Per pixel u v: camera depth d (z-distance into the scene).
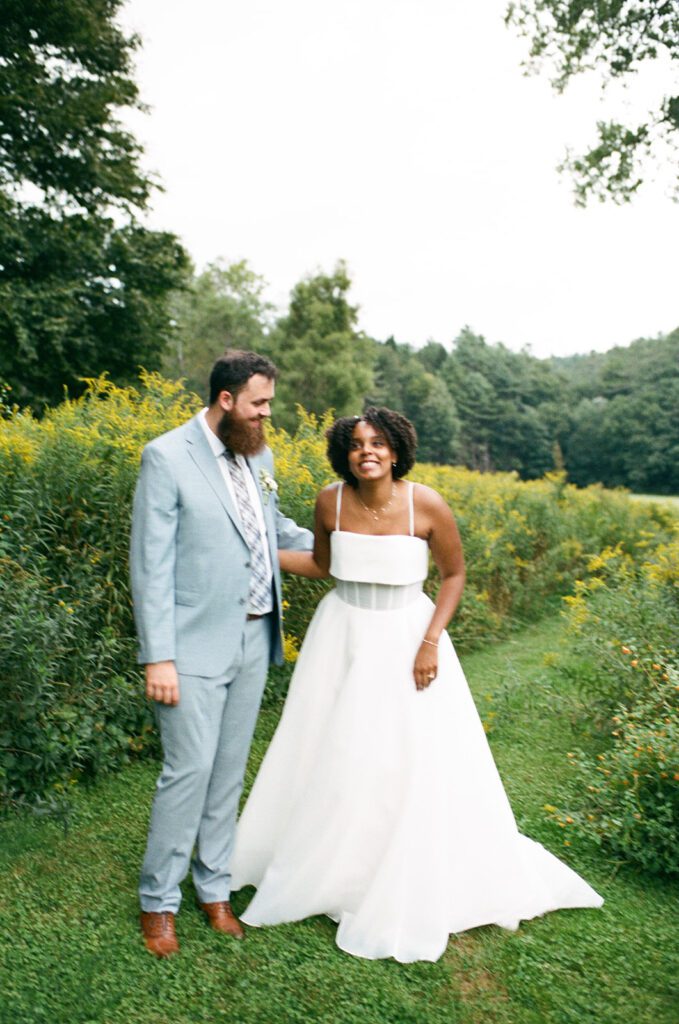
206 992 2.23
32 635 3.17
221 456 2.57
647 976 2.37
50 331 15.33
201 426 2.54
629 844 3.03
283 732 2.80
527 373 88.69
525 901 2.65
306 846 2.60
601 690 4.30
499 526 8.40
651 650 4.14
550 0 12.79
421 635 2.73
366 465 2.60
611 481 70.38
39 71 16.94
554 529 9.91
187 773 2.44
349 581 2.73
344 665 2.73
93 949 2.39
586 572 10.02
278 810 2.78
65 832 3.08
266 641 2.70
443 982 2.31
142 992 2.22
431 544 2.81
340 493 2.79
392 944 2.41
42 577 3.58
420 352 101.94
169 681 2.38
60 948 2.39
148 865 2.47
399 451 2.68
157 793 2.48
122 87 17.86
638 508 14.02
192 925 2.54
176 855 2.46
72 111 16.84
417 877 2.50
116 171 17.92
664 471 65.94
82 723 3.49
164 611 2.39
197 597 2.47
